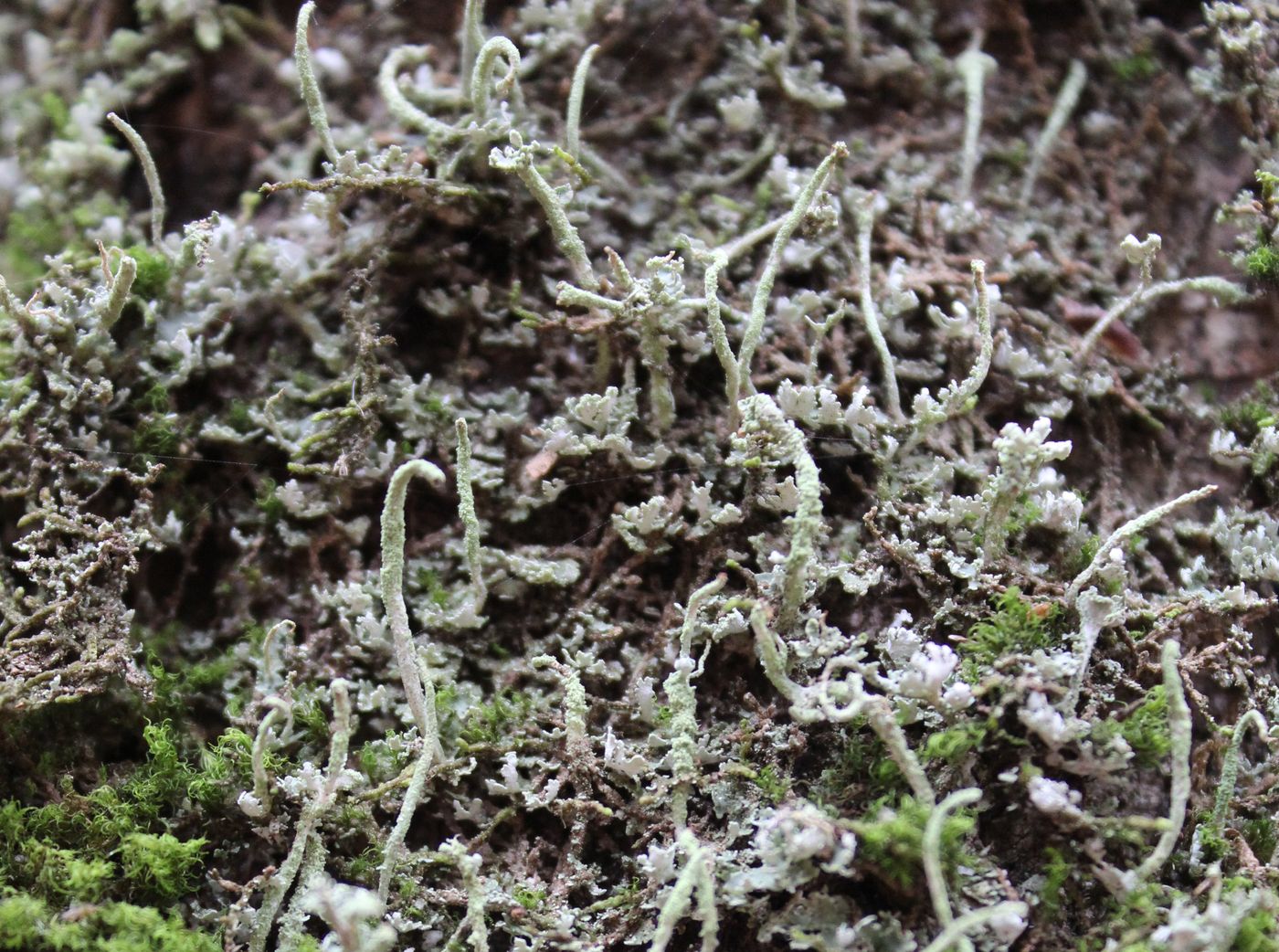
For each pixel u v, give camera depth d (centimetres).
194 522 17
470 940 15
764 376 17
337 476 17
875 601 16
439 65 19
